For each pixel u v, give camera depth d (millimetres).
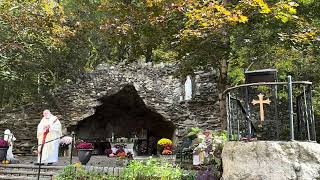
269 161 4332
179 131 13570
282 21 7273
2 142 9602
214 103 13484
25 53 12375
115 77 14461
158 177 6297
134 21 8414
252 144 4488
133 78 14289
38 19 12008
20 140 14109
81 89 14578
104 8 9047
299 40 7414
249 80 5500
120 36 8438
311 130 4715
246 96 4820
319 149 4332
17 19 11828
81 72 14898
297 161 4266
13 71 11867
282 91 10031
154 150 16250
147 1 7801
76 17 14758
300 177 4199
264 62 9984
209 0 7309
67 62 15312
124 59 14820
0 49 11258
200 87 13680
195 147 8398
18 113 14398
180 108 13805
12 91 13891
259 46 8672
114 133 16484
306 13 8539
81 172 7168
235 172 4523
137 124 16703
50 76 15164
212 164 6547
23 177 8422
